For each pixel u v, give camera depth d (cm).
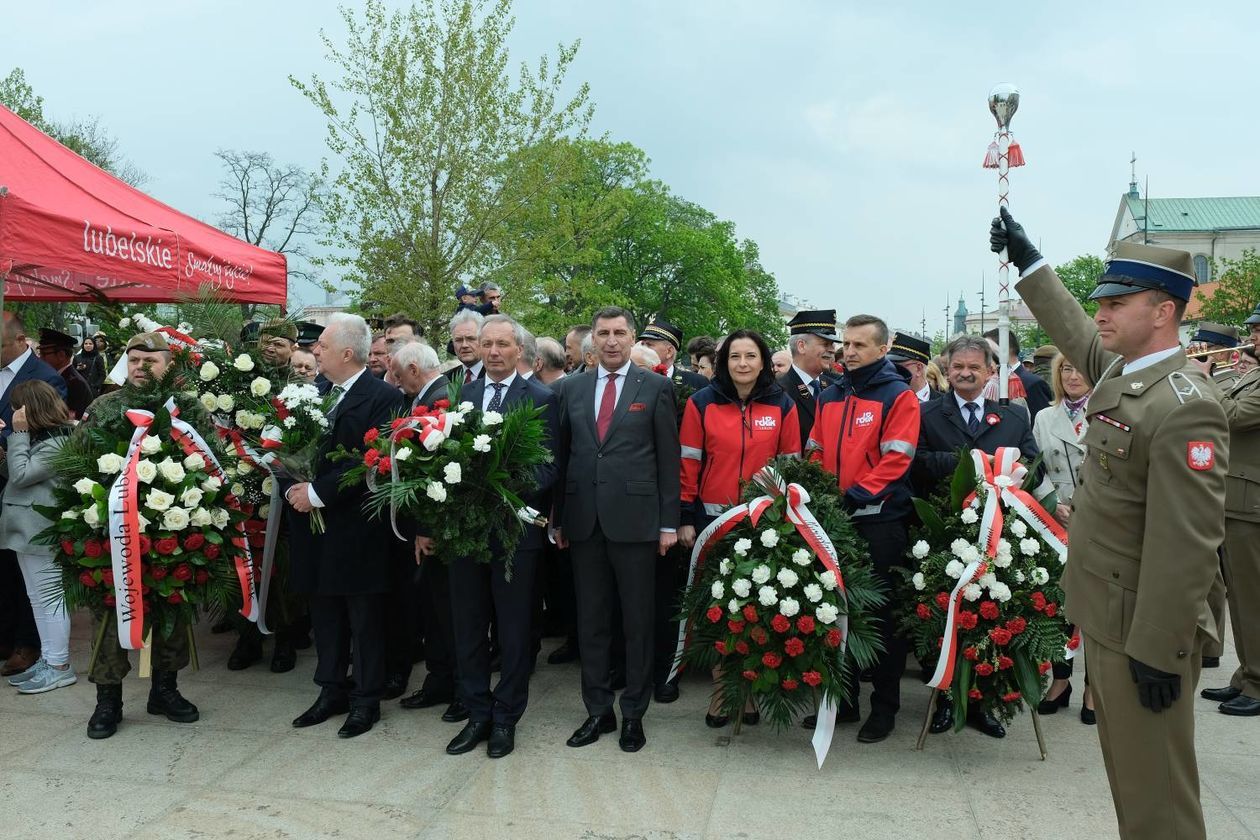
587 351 584
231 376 437
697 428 446
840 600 378
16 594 523
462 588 399
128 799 345
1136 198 6606
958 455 432
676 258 3916
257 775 367
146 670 395
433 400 444
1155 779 240
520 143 1617
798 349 544
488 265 1652
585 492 400
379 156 1567
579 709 451
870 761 383
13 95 1952
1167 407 235
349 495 406
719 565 397
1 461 505
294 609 510
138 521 383
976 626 382
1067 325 283
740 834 317
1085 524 257
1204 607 243
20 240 457
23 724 423
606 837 315
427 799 345
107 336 497
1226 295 3384
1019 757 388
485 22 1572
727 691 394
